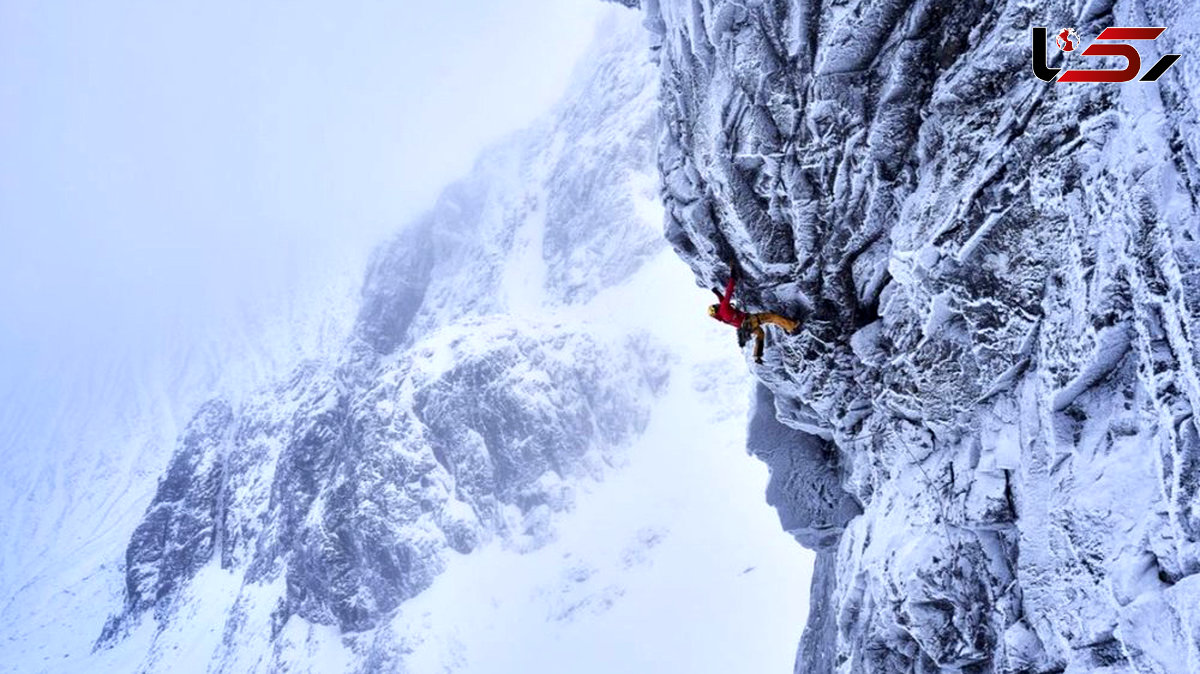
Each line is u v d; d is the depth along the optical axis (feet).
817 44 34.45
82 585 427.33
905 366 36.32
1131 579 24.70
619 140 383.86
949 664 33.27
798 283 40.81
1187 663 22.38
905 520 36.83
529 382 286.66
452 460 276.82
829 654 53.01
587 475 270.46
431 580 253.44
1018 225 28.84
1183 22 23.31
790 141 37.29
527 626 224.94
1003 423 31.99
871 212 36.24
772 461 56.13
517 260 390.01
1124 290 24.97
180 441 433.48
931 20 31.24
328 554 269.03
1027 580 29.50
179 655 315.58
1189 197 22.54
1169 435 23.44
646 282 329.11
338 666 247.70
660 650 200.85
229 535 363.97
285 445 357.41
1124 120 24.56
